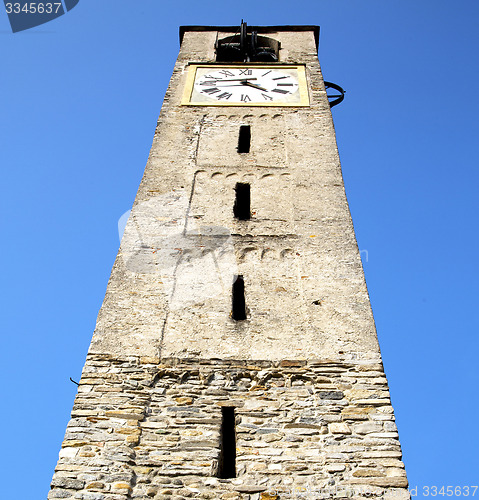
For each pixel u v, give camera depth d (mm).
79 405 14125
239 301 17344
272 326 16203
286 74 27844
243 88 26641
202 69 28203
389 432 13750
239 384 14797
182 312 16516
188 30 32625
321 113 24797
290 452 13414
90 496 12453
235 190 20766
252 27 32312
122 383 14672
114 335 15758
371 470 13086
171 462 13172
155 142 22844
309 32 32438
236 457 13367
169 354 15406
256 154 22453
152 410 14172
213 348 15602
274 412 14180
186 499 12570
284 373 15000
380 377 14883
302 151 22594
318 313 16516
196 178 21156
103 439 13469
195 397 14484
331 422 13961
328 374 14953
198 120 24281
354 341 15766
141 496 12578
